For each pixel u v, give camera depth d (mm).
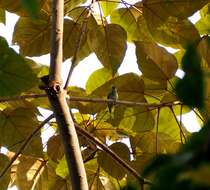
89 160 6723
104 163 6625
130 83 6625
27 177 6727
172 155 2545
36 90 6527
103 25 6633
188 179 2441
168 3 6535
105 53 6629
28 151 6590
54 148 6699
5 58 5840
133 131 6711
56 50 5898
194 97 2549
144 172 2531
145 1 6574
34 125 6574
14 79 5871
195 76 2551
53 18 5941
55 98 5848
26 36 6719
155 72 6598
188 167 2447
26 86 5898
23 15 6637
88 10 6621
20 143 6586
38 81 5895
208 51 6484
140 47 6598
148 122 6684
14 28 6711
